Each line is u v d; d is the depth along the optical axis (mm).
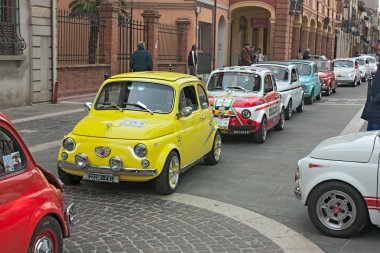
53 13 16969
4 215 3646
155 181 7223
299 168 5918
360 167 5531
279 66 16312
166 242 5559
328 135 12922
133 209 6684
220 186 7918
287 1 35156
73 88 19016
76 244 5434
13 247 3711
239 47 37688
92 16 21500
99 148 7031
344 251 5395
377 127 7906
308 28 44875
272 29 35656
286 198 7340
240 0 34438
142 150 6934
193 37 28234
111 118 7625
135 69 16938
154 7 28172
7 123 3990
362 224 5625
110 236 5699
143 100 7883
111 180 7047
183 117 7867
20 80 15797
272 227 6109
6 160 3891
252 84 12055
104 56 21281
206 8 30047
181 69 27344
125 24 23031
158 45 26000
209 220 6320
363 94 25500
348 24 66812
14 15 15383
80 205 6809
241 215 6539
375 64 40312
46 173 4535
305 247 5496
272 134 13055
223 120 11320
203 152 8742
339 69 31547
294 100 16266
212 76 12430
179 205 6895
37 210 3969
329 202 5762
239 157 10141
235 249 5410
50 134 11727
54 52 17156
